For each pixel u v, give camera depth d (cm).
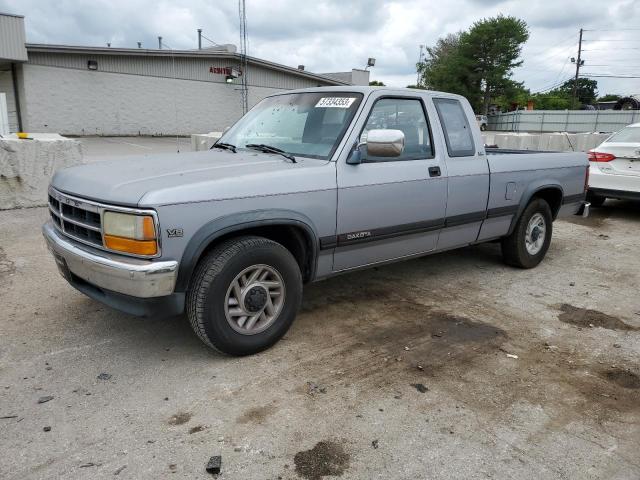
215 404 307
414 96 454
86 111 2694
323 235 386
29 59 2455
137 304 319
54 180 382
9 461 255
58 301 453
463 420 299
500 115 5247
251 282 352
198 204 318
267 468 255
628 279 569
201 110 3128
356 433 284
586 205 654
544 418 304
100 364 350
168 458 260
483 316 454
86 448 266
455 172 473
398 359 369
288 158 396
